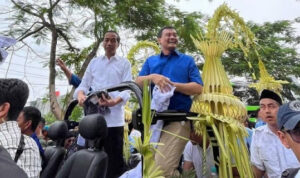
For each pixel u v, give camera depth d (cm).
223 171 320
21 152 256
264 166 381
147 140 241
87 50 1287
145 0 1257
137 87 280
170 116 314
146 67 371
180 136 315
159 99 314
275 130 371
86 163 264
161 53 364
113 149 406
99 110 350
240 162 325
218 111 333
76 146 347
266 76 430
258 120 534
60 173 276
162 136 322
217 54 359
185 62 349
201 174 374
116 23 1199
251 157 388
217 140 318
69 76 521
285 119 216
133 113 265
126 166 407
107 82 427
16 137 248
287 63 1777
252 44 410
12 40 232
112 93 403
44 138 550
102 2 1188
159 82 313
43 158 337
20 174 148
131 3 1234
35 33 1240
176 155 317
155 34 1292
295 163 359
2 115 235
